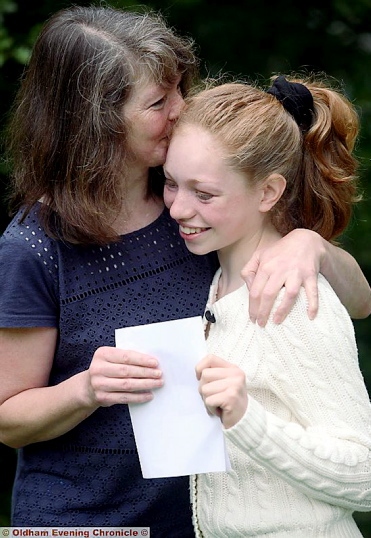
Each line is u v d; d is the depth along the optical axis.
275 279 2.80
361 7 6.99
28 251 2.92
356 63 7.04
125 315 3.02
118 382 2.68
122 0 5.70
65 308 2.97
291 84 3.04
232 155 2.83
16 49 5.16
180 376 2.72
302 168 3.08
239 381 2.59
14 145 3.07
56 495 3.07
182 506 3.13
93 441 3.04
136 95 2.92
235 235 2.94
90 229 2.90
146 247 3.08
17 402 2.96
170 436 2.74
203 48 6.70
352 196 3.22
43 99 2.95
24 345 2.97
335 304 2.83
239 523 2.85
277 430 2.64
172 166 2.88
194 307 3.10
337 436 2.73
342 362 2.76
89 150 2.89
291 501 2.82
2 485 5.96
